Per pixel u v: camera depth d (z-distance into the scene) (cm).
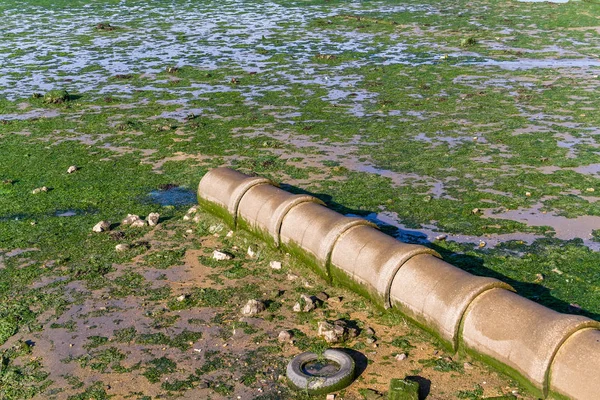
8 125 2533
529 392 990
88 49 3869
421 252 1229
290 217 1449
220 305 1291
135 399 1027
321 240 1352
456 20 4450
